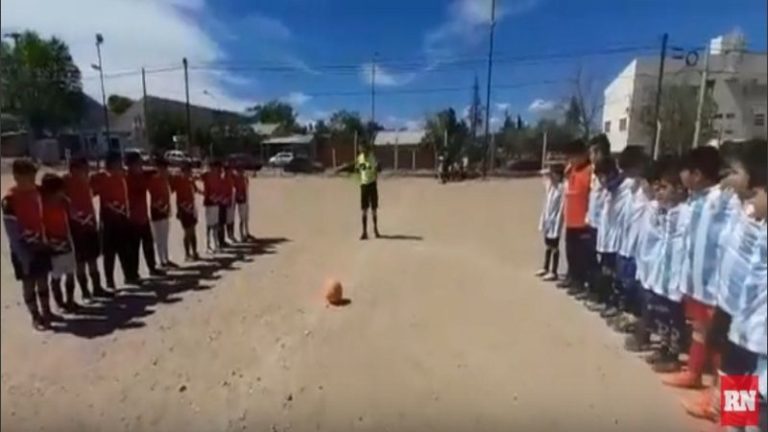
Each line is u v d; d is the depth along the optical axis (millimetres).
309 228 8453
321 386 3299
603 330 4043
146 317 4578
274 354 3799
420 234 7918
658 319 3619
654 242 3654
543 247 6797
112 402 3119
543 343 3881
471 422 2838
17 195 4262
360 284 5559
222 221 7758
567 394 3072
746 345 2721
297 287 5508
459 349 3770
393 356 3730
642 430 2738
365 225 8039
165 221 6395
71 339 4074
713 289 3002
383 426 2820
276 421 2928
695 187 3111
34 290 4297
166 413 3008
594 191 4789
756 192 2654
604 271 4617
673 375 3273
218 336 4133
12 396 3164
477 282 5500
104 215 5352
